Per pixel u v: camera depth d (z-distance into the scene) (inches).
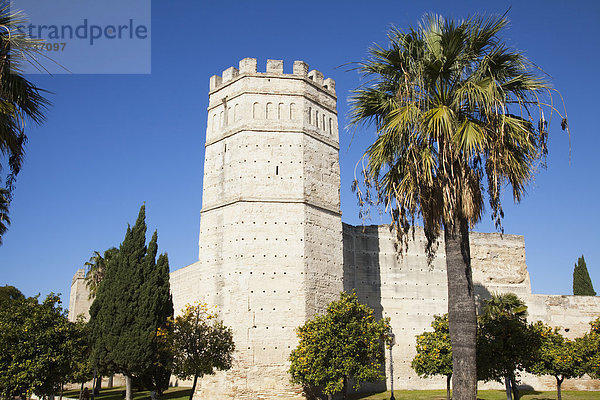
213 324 1237.7
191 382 1946.4
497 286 1961.1
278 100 1492.4
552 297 1962.4
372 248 1785.2
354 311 1209.4
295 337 1304.1
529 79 627.8
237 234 1369.3
